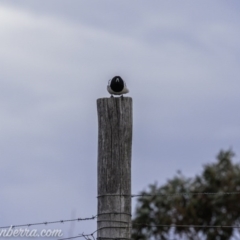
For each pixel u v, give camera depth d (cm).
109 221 1171
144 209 2325
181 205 2398
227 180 2475
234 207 2428
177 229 2334
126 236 1171
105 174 1180
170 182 2427
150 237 2288
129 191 1182
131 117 1191
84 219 1334
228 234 2389
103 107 1189
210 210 2425
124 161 1180
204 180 2480
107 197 1177
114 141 1181
